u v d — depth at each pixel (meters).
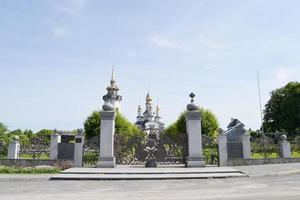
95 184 13.94
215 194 10.46
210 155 22.45
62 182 14.74
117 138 21.59
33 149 22.06
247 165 21.50
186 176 16.02
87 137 45.91
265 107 65.94
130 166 20.64
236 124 30.16
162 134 21.95
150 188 12.54
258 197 9.48
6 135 34.56
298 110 57.91
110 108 21.17
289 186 12.23
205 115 41.88
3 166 19.84
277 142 24.22
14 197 10.30
